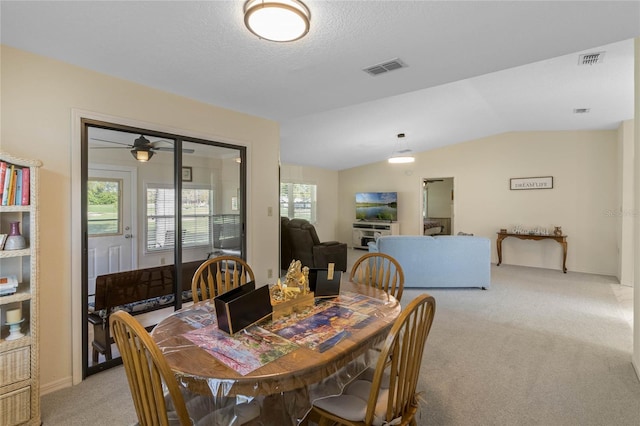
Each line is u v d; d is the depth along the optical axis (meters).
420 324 1.30
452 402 2.05
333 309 1.75
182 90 2.85
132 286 2.80
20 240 1.90
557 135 6.16
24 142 2.10
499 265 6.44
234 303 1.47
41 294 2.17
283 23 1.62
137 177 2.79
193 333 1.47
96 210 2.55
